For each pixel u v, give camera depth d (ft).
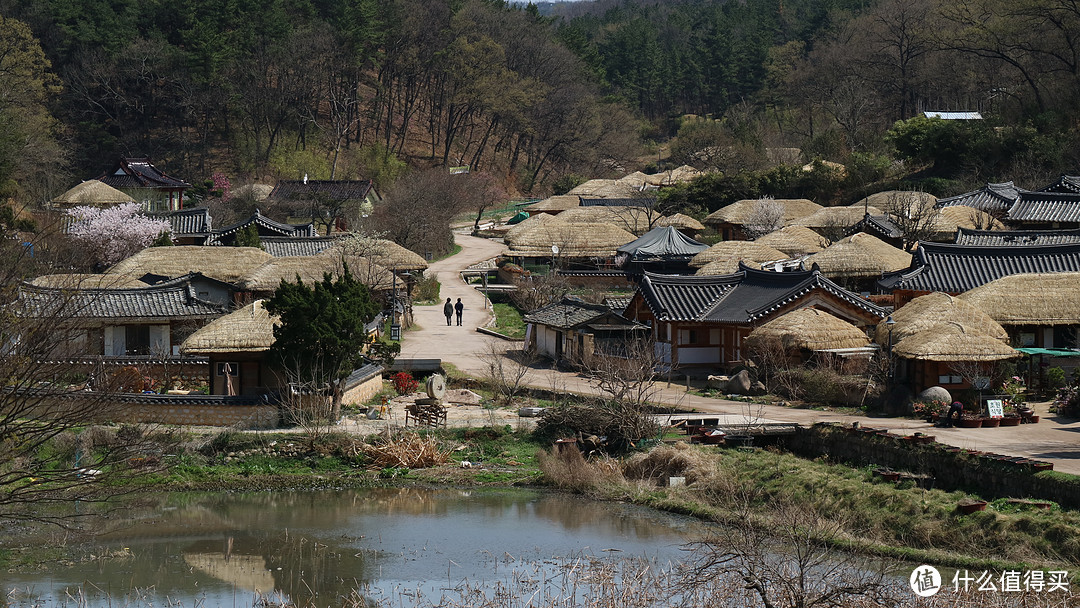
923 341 155.33
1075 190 304.91
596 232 335.47
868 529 108.06
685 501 123.65
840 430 133.80
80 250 220.02
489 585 98.22
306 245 286.05
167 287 190.39
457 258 363.76
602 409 147.33
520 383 181.37
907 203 311.47
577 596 92.53
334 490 134.92
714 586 79.10
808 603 68.08
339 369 153.38
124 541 114.11
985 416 140.87
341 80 562.66
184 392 166.71
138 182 385.29
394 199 394.73
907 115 544.62
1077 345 172.96
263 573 103.45
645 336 199.62
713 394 172.86
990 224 294.66
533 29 639.35
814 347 170.19
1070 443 127.65
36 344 93.56
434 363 193.26
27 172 379.14
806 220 336.90
